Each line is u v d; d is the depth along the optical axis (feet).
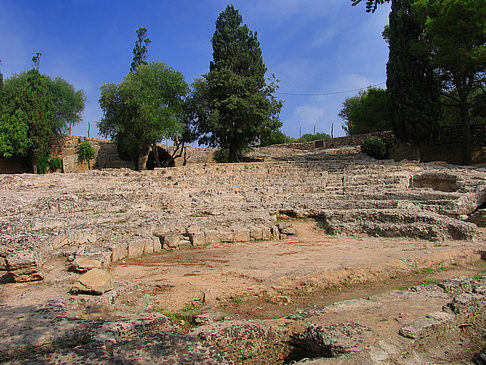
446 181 61.98
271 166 93.30
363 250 34.40
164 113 114.73
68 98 152.15
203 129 122.42
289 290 22.95
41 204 43.75
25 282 22.85
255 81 117.39
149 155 150.00
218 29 128.16
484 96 85.81
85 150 133.18
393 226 42.16
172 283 23.66
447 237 39.27
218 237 42.01
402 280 25.84
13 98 129.39
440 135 93.86
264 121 114.73
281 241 42.63
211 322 17.52
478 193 49.62
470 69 83.05
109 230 37.76
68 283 23.02
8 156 113.29
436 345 15.48
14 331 13.82
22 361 11.72
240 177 78.79
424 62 91.35
